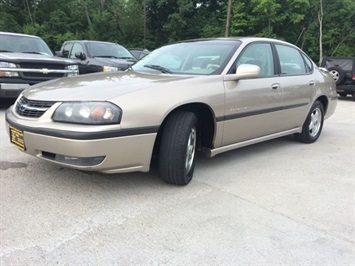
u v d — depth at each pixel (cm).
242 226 286
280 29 3180
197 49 440
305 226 292
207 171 414
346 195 361
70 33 3550
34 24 3622
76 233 263
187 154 353
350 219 309
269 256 247
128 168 319
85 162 297
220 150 401
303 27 3177
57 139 296
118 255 239
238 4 3091
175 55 445
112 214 295
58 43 3484
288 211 318
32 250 240
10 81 682
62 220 280
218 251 250
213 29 3341
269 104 447
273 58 477
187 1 3456
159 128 333
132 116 305
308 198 349
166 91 333
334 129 712
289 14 3069
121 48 1098
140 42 3766
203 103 357
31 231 262
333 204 338
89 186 348
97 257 236
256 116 430
